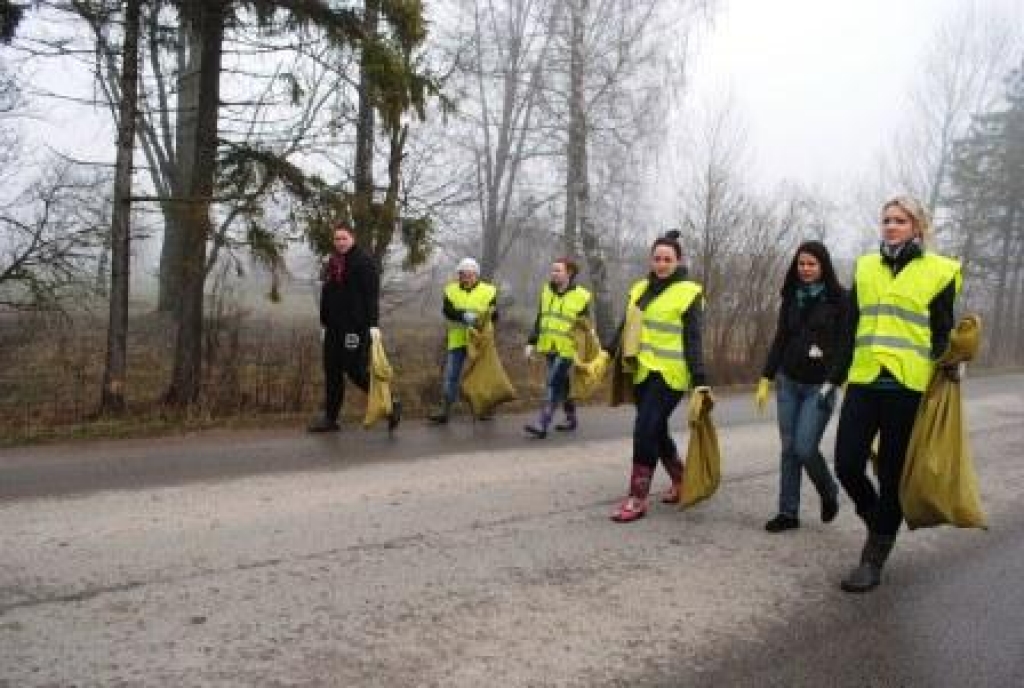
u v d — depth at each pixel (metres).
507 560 5.34
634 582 5.07
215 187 10.53
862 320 5.20
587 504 6.77
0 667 3.72
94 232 11.67
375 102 10.82
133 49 10.05
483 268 21.44
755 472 8.27
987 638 4.48
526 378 14.26
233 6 10.12
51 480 6.79
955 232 30.73
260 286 15.27
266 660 3.88
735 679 3.93
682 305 6.31
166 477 7.02
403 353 16.59
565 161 20.77
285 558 5.19
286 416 10.09
